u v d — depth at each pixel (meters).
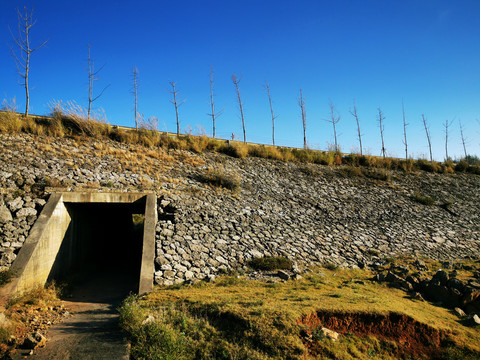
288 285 11.52
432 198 23.38
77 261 15.31
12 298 9.47
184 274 12.01
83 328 8.32
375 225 18.59
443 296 10.91
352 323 8.10
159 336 7.10
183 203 16.17
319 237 16.41
